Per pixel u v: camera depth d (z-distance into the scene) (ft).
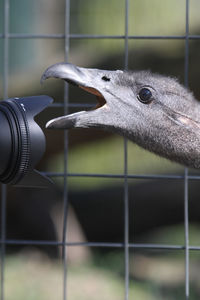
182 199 45.80
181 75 38.14
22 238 44.14
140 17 44.52
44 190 44.42
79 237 43.57
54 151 41.19
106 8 45.52
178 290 35.42
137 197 46.44
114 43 42.34
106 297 34.30
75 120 20.81
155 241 44.29
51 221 43.88
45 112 36.19
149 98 22.21
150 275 38.06
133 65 38.50
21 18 55.67
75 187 48.93
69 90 36.40
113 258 41.27
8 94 42.01
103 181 49.85
